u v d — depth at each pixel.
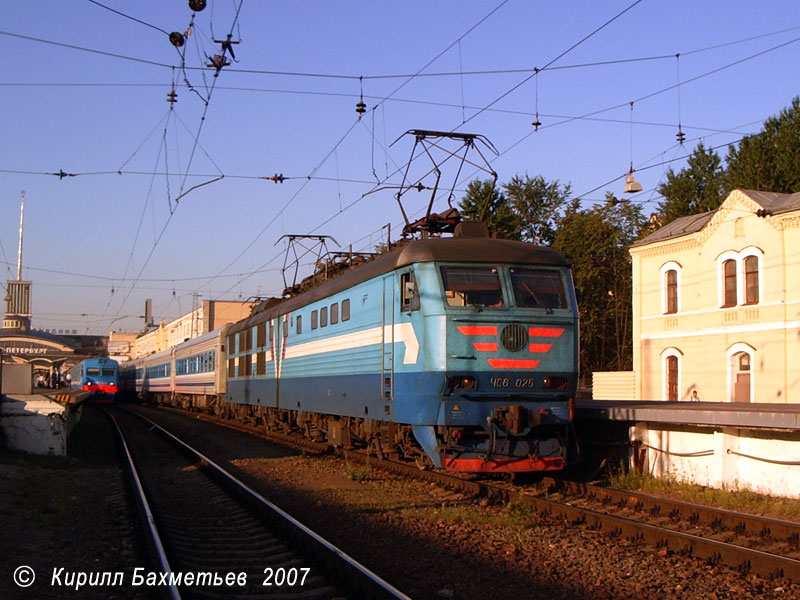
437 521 10.25
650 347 32.25
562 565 8.04
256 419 27.39
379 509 11.16
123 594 7.18
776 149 42.78
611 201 29.05
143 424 32.56
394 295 13.64
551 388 12.85
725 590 7.23
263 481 14.49
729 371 28.12
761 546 8.77
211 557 8.55
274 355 22.95
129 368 72.19
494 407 12.47
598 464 15.34
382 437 15.55
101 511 11.47
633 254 33.16
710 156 48.78
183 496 13.10
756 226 27.12
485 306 12.58
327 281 18.61
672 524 10.08
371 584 6.74
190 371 41.09
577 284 48.53
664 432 13.76
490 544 8.94
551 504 10.71
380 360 14.28
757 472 11.94
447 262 12.81
